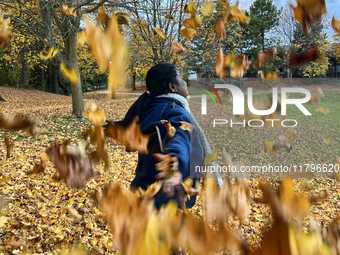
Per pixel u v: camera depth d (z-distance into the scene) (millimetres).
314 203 356
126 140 481
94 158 466
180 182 642
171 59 6102
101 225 3145
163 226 356
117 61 324
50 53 532
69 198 3873
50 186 4227
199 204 2402
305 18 427
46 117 10828
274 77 646
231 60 677
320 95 634
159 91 1277
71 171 458
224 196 432
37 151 6395
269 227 346
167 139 938
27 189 4133
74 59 9211
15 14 9836
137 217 364
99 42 323
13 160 5605
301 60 520
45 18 7586
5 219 3234
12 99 18797
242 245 348
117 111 12875
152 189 567
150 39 6691
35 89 28656
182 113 1111
